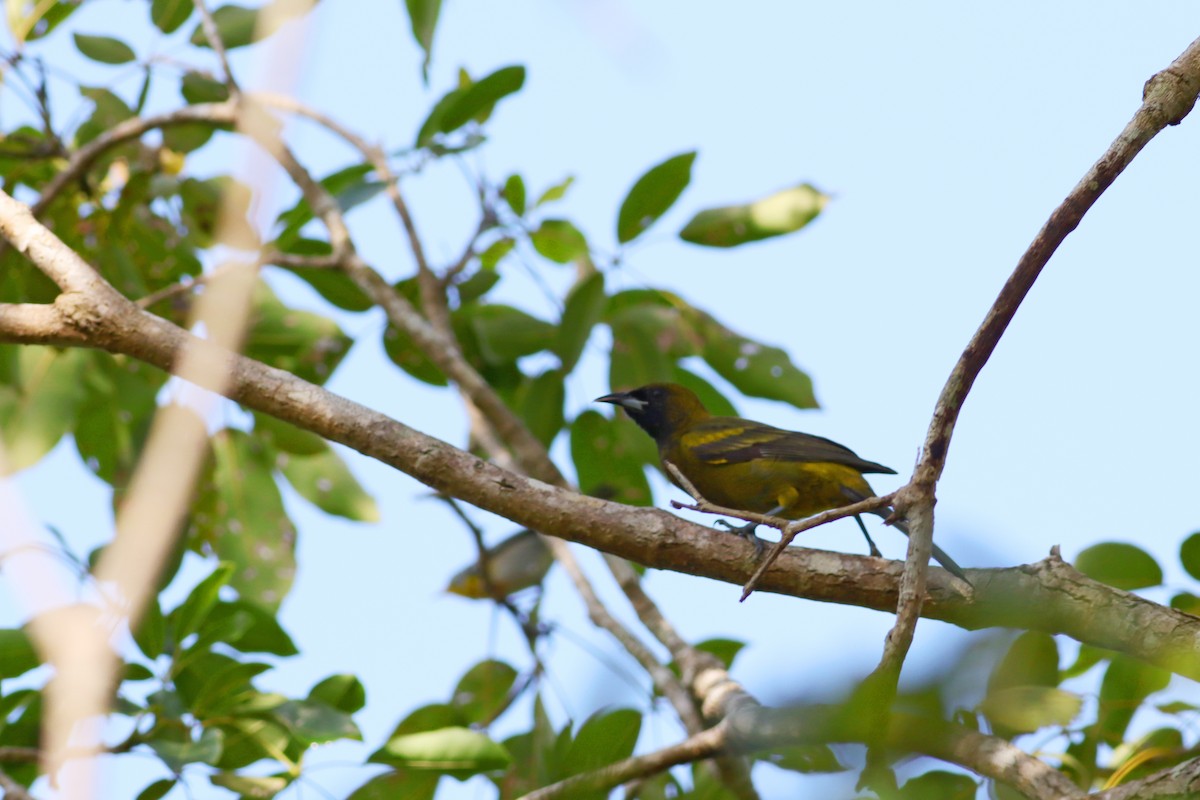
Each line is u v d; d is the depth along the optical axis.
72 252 8.91
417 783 10.55
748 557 8.66
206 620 10.52
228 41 14.61
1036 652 8.28
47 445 13.30
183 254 15.34
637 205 13.82
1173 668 8.04
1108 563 10.42
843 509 7.41
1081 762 10.16
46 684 9.58
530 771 11.78
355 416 8.57
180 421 3.72
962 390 7.27
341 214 14.47
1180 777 7.25
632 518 8.63
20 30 14.41
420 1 11.79
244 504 14.06
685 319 14.56
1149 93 7.42
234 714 10.09
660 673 11.62
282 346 13.94
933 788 7.27
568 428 14.73
